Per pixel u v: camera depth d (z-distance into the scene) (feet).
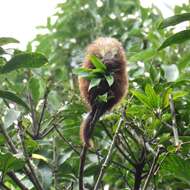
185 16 26.71
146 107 29.37
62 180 31.76
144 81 32.42
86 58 24.75
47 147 33.83
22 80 39.27
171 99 29.12
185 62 33.14
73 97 34.09
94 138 33.68
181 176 28.78
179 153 28.50
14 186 29.73
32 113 33.06
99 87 23.27
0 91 27.61
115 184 37.01
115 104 23.56
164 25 26.99
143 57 35.04
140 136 31.04
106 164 25.98
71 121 33.19
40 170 29.60
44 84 36.91
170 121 30.58
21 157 25.81
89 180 31.83
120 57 23.80
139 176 30.35
